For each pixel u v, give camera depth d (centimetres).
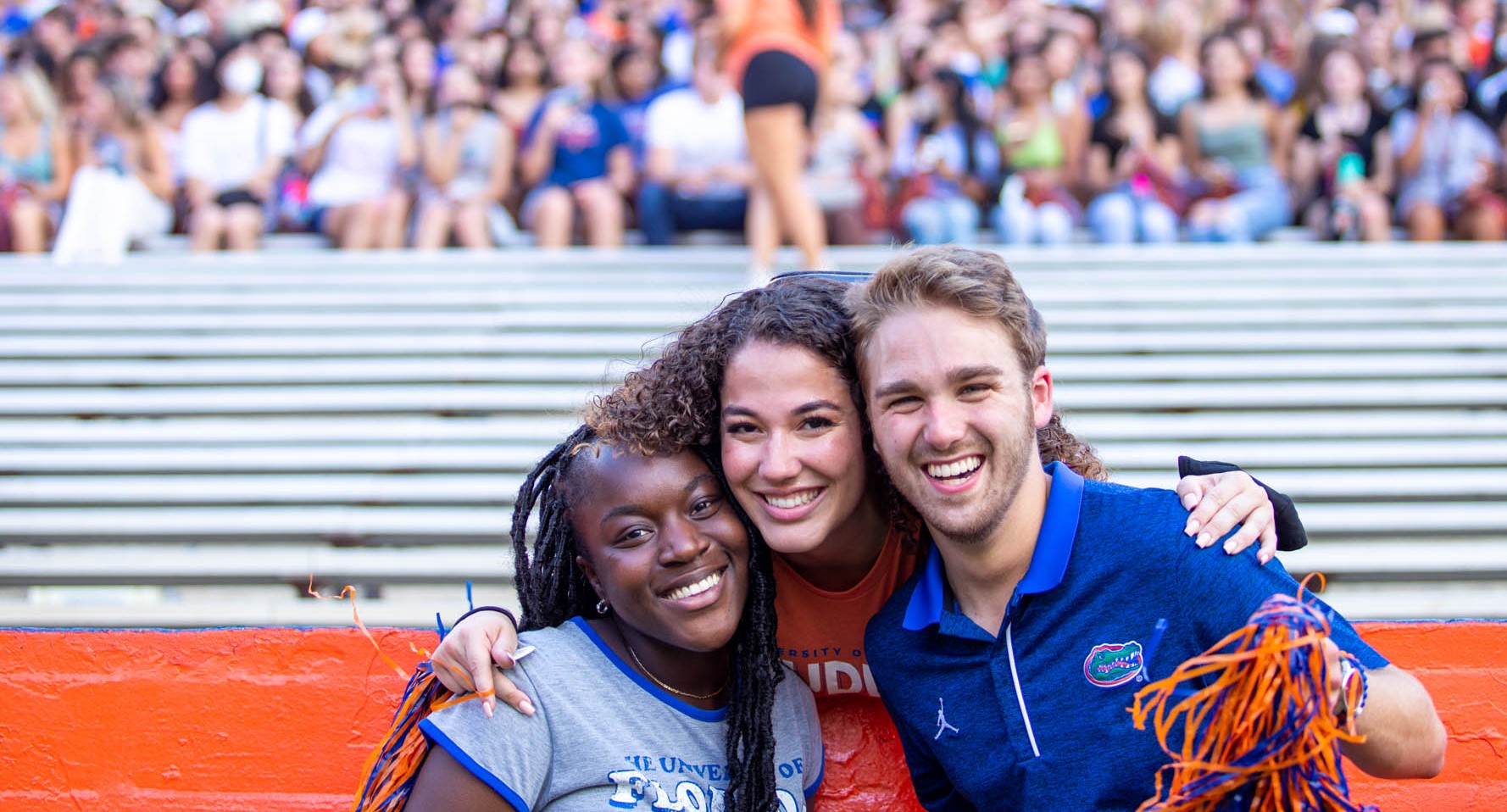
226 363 584
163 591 473
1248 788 169
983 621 202
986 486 190
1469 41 769
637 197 673
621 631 212
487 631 198
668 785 200
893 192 686
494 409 547
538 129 680
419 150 710
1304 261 641
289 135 720
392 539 484
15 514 489
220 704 262
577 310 611
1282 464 504
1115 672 190
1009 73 689
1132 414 539
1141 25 751
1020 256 645
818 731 230
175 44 790
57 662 265
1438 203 669
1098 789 189
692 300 602
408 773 195
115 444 532
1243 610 181
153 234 704
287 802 256
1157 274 627
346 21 796
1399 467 502
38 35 807
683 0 802
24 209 694
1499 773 252
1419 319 592
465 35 762
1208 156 689
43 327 609
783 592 221
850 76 698
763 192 553
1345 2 805
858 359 199
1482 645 262
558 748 198
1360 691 172
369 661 264
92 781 259
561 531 217
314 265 652
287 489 500
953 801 214
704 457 206
